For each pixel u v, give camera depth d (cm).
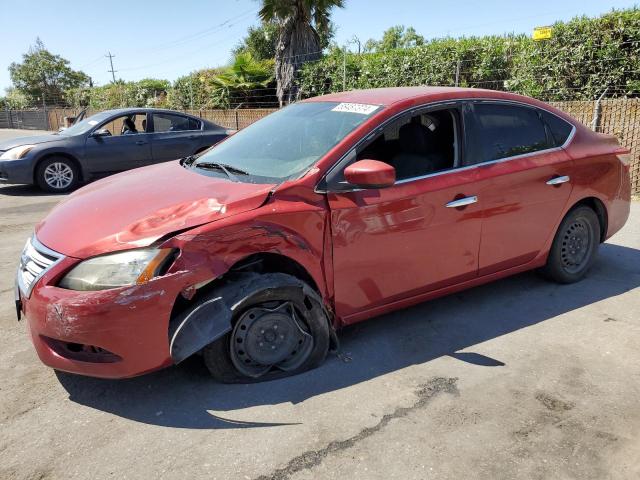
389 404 289
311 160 325
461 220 358
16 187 1038
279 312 306
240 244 283
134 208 301
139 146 1020
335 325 333
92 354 277
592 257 457
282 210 295
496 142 384
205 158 396
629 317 391
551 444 257
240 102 1909
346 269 321
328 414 281
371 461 246
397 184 335
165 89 2470
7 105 5044
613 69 877
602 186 440
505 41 1070
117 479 238
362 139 329
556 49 936
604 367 325
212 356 296
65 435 268
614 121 777
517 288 446
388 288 341
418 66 1178
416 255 345
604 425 270
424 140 355
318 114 380
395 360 335
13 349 357
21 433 270
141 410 287
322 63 1530
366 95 384
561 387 304
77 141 975
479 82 1091
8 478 239
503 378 314
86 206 319
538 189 395
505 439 261
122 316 263
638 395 295
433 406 287
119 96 2717
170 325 277
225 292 288
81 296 263
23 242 628
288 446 257
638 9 855
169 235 271
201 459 249
